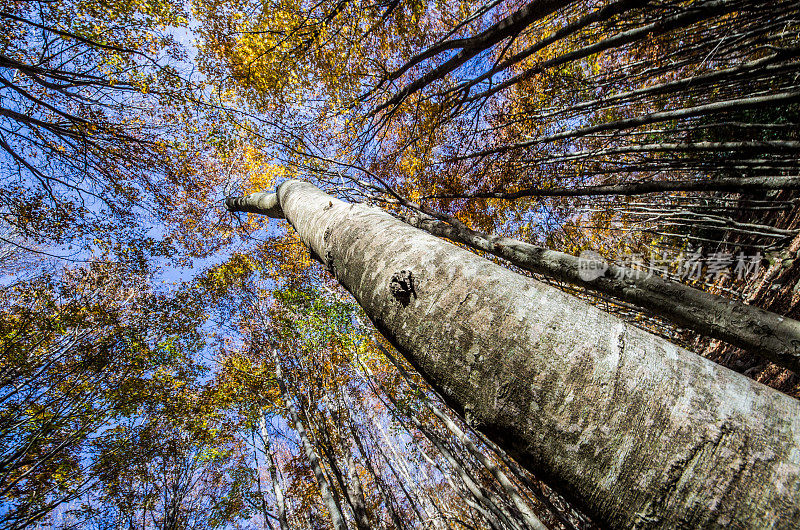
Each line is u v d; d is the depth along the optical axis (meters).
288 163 6.97
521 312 0.86
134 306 9.21
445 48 4.06
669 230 9.59
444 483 12.62
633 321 6.66
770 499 0.52
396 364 7.09
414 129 7.07
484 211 8.45
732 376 0.69
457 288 0.99
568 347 0.77
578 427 0.68
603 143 7.82
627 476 0.62
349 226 1.62
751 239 6.88
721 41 4.51
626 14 4.81
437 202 8.19
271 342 10.34
